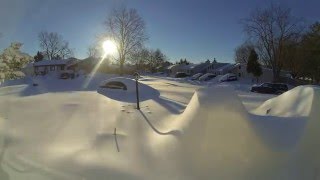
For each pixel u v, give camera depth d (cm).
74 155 897
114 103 2080
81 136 1123
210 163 836
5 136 1071
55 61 8288
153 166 839
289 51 6375
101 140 1075
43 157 871
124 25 7931
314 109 902
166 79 6894
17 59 952
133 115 1616
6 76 941
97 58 8344
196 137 920
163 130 1254
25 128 1212
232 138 884
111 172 785
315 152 805
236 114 928
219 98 980
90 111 1681
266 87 4281
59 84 3981
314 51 5619
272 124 938
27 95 2516
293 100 1162
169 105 2100
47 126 1271
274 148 846
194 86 4944
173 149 923
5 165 795
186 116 1107
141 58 10738
